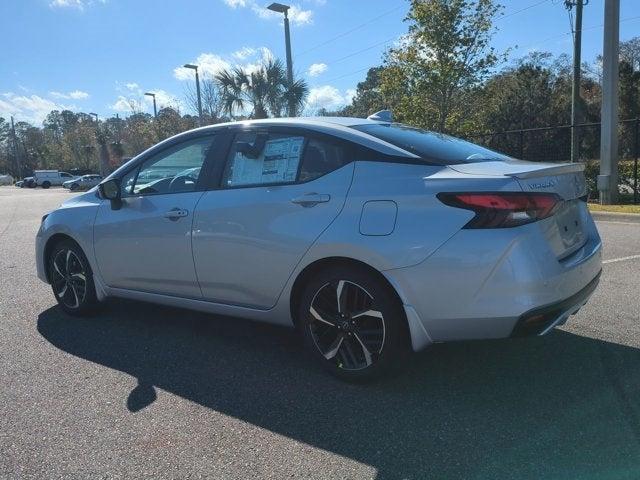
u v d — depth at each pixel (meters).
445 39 16.53
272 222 3.76
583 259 3.51
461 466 2.73
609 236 8.89
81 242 4.96
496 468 2.70
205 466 2.80
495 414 3.22
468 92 17.45
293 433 3.10
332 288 3.62
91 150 72.06
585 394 3.43
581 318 4.79
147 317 5.25
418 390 3.55
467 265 3.12
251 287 3.94
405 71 17.59
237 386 3.71
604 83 13.20
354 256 3.42
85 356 4.31
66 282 5.26
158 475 2.74
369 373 3.55
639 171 14.50
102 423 3.26
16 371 4.05
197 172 4.32
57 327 5.02
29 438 3.12
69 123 107.75
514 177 3.16
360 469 2.74
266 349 4.37
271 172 3.92
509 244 3.07
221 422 3.24
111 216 4.73
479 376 3.73
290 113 22.36
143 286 4.63
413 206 3.29
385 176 3.46
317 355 3.77
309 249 3.59
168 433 3.13
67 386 3.77
